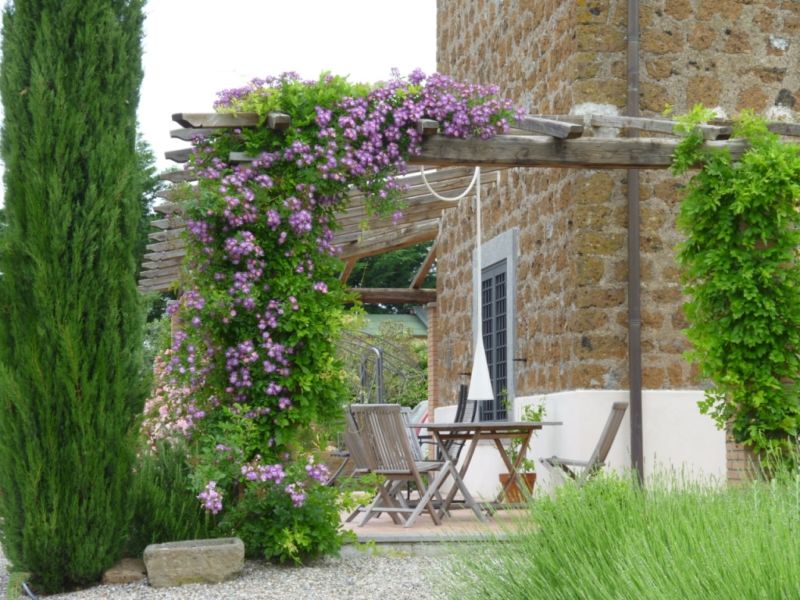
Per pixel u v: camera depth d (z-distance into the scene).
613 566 3.12
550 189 9.19
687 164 6.75
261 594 5.32
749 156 6.72
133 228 6.13
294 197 6.20
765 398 6.64
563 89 8.95
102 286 5.95
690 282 7.07
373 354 16.84
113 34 6.08
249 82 6.27
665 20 8.73
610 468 8.27
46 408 5.75
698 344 6.86
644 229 8.51
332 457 11.82
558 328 8.95
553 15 9.22
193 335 6.24
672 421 8.35
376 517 8.74
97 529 5.85
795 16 8.97
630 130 8.39
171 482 6.54
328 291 6.47
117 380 5.98
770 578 2.57
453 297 12.55
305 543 6.09
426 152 6.59
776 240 6.80
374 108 6.37
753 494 3.79
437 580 4.28
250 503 6.22
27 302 5.86
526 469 8.81
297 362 6.23
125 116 6.14
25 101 5.93
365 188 6.46
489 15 11.29
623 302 8.44
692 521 3.34
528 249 9.82
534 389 9.58
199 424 6.26
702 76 8.75
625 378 8.39
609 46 8.61
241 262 6.24
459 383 12.11
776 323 6.67
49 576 5.77
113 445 5.96
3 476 5.83
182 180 6.36
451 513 8.92
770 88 8.88
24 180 5.89
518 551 3.67
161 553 5.71
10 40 5.98
